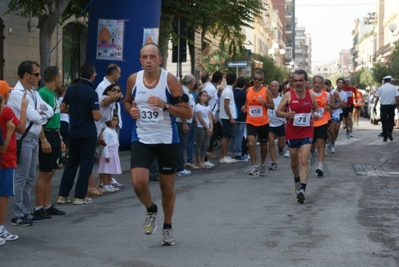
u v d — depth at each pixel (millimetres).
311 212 10109
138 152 7602
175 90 7551
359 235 8391
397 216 9695
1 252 7730
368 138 25969
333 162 17328
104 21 20031
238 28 26984
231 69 37219
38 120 9281
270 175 14922
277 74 50906
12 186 8406
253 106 14648
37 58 23578
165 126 7613
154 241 8211
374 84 72375
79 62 27391
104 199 11789
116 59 19953
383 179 13914
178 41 22156
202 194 12047
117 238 8422
